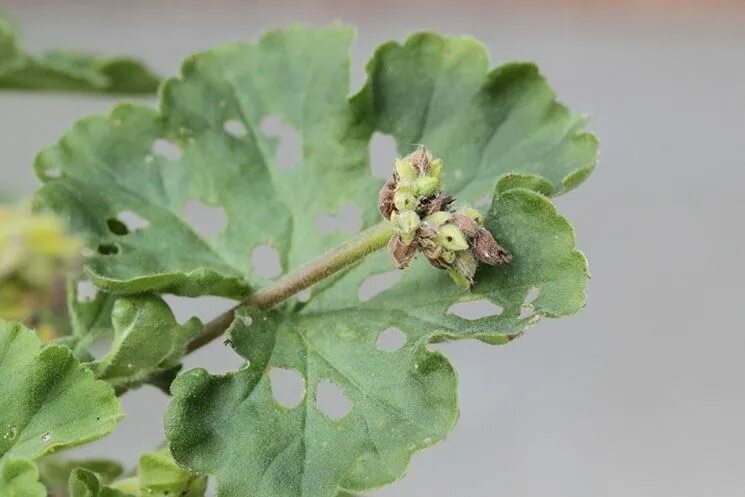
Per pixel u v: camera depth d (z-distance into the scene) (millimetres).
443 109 386
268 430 352
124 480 374
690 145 820
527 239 351
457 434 742
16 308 378
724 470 738
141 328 363
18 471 342
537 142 378
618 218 805
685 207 810
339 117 392
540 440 745
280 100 398
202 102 398
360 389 356
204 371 355
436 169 349
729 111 829
